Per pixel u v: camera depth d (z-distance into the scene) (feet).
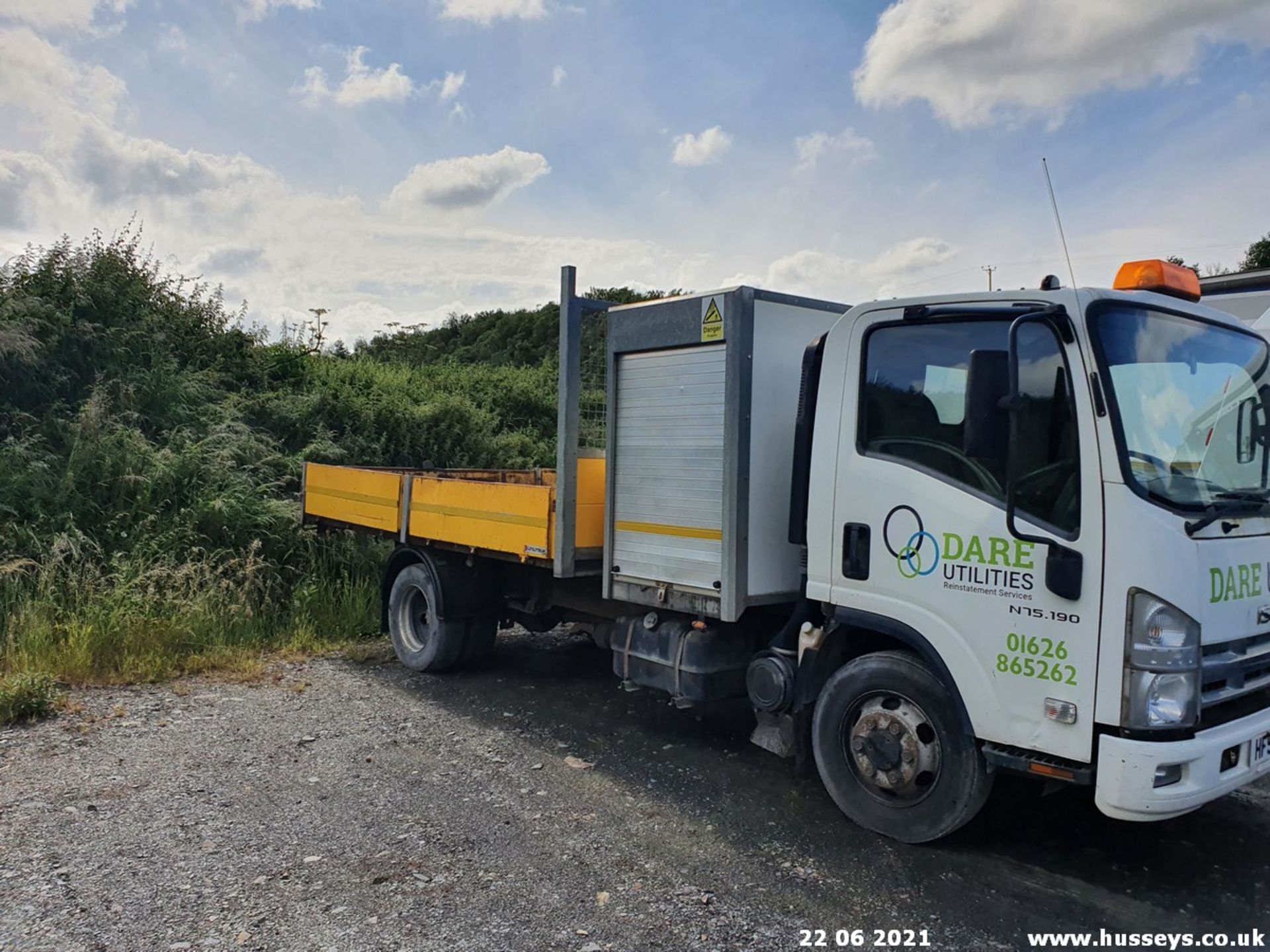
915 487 13.78
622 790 16.39
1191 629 11.61
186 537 28.78
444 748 18.40
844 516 14.70
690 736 19.52
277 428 40.04
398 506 24.61
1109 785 11.60
